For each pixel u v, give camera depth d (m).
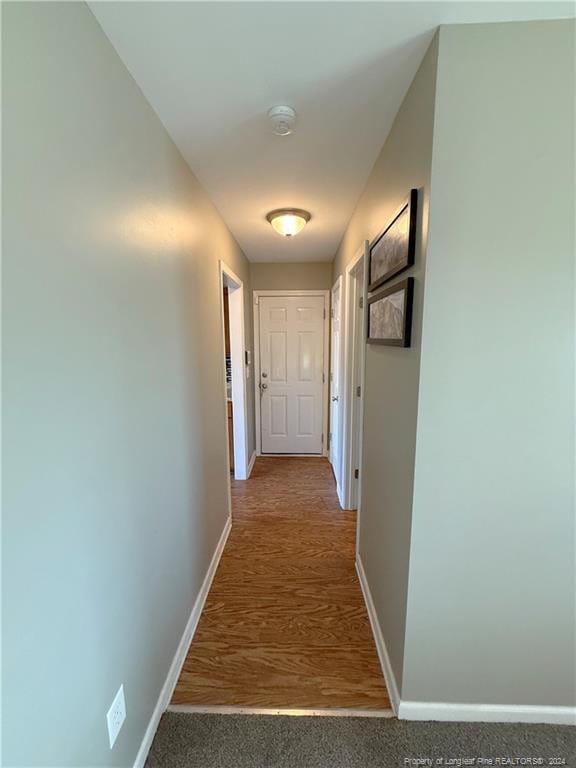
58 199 0.74
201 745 1.17
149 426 1.20
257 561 2.17
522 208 0.98
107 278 0.94
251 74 1.10
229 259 2.66
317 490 3.24
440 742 1.17
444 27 0.92
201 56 1.02
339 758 1.12
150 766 1.11
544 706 1.22
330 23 0.92
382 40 0.97
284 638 1.60
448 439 1.08
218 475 2.25
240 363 3.36
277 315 4.00
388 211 1.44
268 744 1.17
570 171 0.96
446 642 1.20
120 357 1.00
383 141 1.49
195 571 1.72
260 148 1.53
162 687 1.28
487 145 0.96
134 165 1.11
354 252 2.27
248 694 1.34
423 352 1.05
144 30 0.93
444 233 0.99
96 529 0.88
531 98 0.94
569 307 1.01
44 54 0.70
